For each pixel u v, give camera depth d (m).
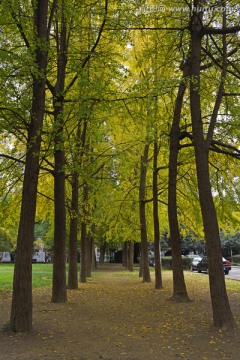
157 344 7.10
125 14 10.03
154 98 9.39
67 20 10.17
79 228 23.45
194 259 37.78
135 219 23.62
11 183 13.20
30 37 8.37
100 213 23.34
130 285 19.23
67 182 17.95
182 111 14.16
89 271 27.06
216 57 12.24
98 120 11.77
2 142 12.79
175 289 12.80
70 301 12.91
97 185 14.35
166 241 54.34
